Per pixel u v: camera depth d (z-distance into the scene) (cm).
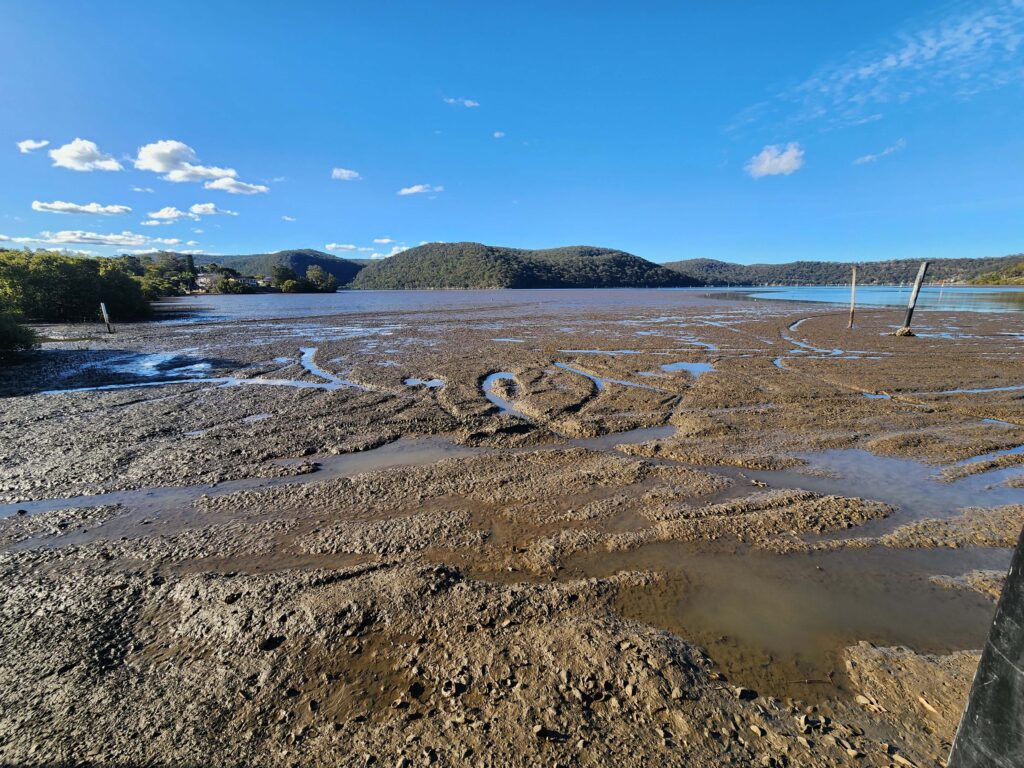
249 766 304
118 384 1452
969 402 1211
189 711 345
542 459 851
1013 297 7412
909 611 461
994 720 169
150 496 705
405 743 316
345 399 1260
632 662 383
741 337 2642
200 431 998
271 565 529
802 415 1110
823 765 306
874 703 355
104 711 345
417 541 579
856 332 2842
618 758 306
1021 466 820
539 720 332
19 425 1030
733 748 316
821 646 414
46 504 679
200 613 448
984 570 527
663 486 737
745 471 805
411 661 389
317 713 342
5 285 3369
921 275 2539
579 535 593
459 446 923
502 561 540
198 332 2891
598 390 1373
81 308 3619
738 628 434
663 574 515
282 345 2320
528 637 414
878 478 777
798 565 535
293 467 812
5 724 335
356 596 467
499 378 1554
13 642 413
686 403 1223
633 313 4509
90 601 467
